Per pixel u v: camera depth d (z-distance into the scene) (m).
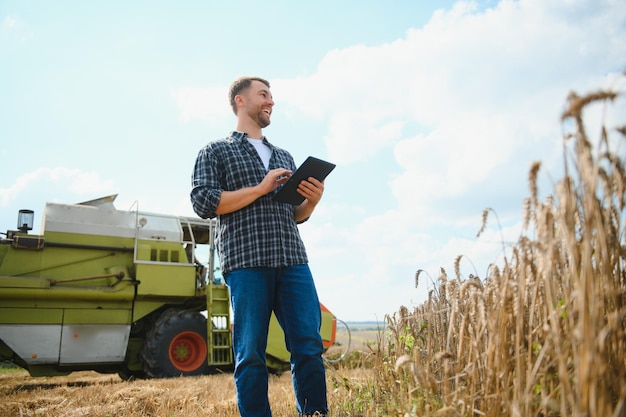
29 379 10.54
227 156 3.30
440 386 2.50
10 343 8.75
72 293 9.22
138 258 9.97
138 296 9.93
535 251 1.87
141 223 10.30
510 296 1.96
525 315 2.12
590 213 1.48
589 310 1.45
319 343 3.14
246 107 3.49
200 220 11.14
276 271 3.18
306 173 3.09
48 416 4.63
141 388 5.92
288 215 3.29
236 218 3.17
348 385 3.80
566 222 1.58
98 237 9.86
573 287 1.70
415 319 3.39
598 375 1.44
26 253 9.26
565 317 1.77
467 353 2.41
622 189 1.63
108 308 9.64
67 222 9.66
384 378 3.48
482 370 2.16
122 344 9.59
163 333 9.78
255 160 3.33
